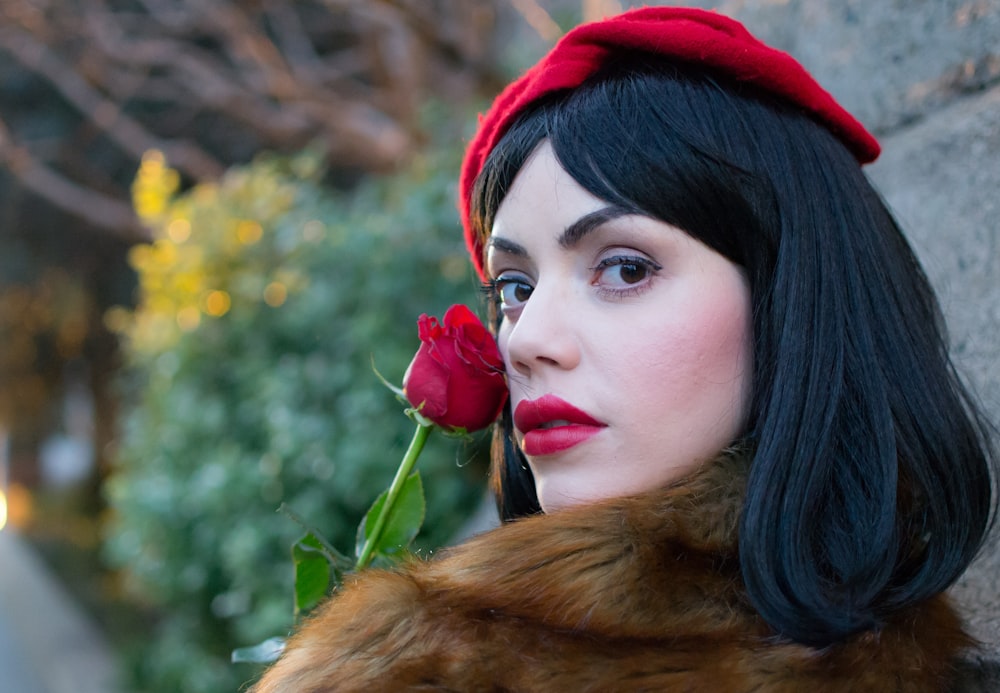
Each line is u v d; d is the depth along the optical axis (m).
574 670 0.75
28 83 5.97
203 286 3.34
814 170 0.93
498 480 1.19
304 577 1.12
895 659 0.81
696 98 0.90
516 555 0.81
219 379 3.33
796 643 0.77
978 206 1.21
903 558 0.90
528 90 0.96
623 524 0.80
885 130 1.41
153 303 3.60
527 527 0.83
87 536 9.61
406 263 2.77
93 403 9.77
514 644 0.77
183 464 3.27
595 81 0.94
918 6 1.34
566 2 3.64
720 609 0.78
